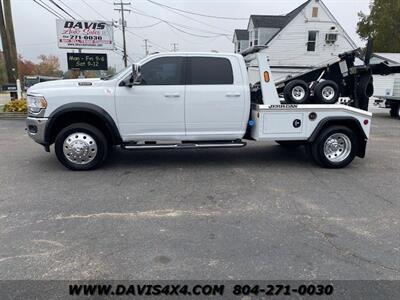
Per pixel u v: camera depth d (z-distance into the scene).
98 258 3.18
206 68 5.93
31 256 3.20
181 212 4.26
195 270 3.00
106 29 16.95
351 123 6.42
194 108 5.93
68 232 3.69
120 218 4.06
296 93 6.43
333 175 5.99
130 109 5.77
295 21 25.34
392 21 29.92
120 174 5.84
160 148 5.93
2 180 5.46
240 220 4.05
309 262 3.16
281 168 6.39
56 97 5.59
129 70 5.75
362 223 4.02
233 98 6.01
